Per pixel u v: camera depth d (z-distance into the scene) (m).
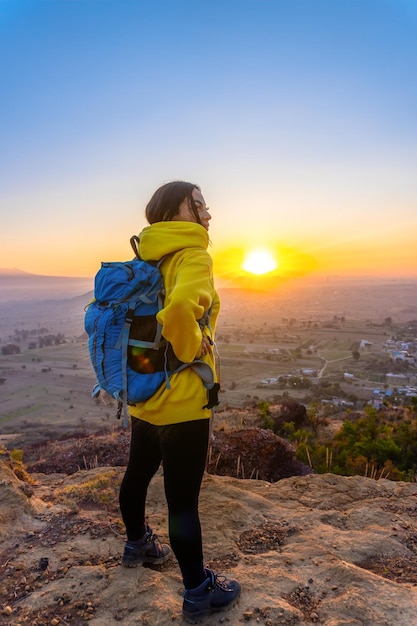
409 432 6.28
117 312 1.69
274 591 1.88
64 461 4.82
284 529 2.56
